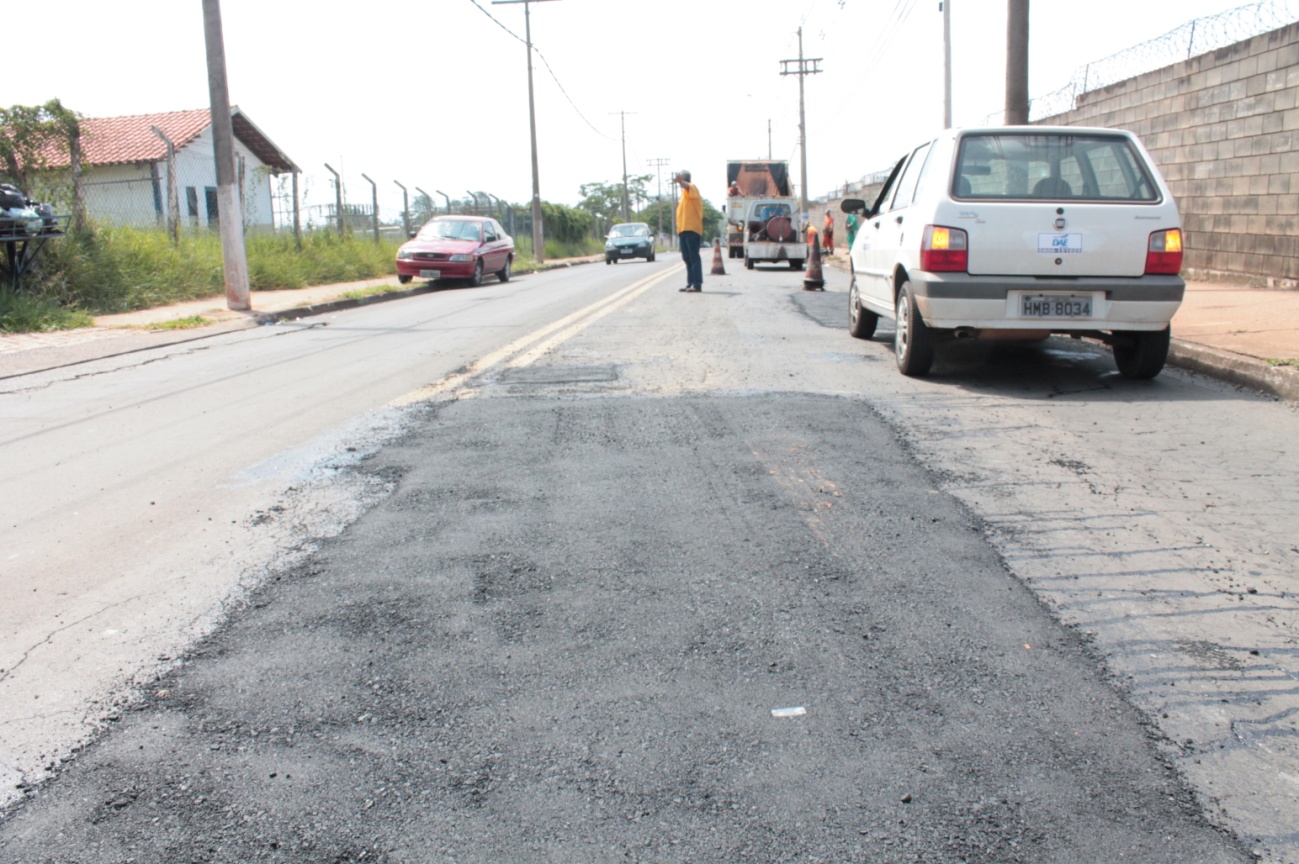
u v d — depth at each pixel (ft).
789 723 8.69
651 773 7.97
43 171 50.49
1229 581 11.76
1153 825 7.34
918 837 7.20
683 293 54.24
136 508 15.08
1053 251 22.65
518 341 33.09
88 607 11.41
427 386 24.66
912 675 9.53
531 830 7.30
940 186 23.49
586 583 11.76
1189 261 49.55
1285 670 9.62
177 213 59.62
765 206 92.12
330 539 13.44
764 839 7.18
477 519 14.12
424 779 7.93
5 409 23.47
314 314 50.08
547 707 8.99
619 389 23.58
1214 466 16.70
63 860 7.05
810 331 34.76
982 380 24.62
